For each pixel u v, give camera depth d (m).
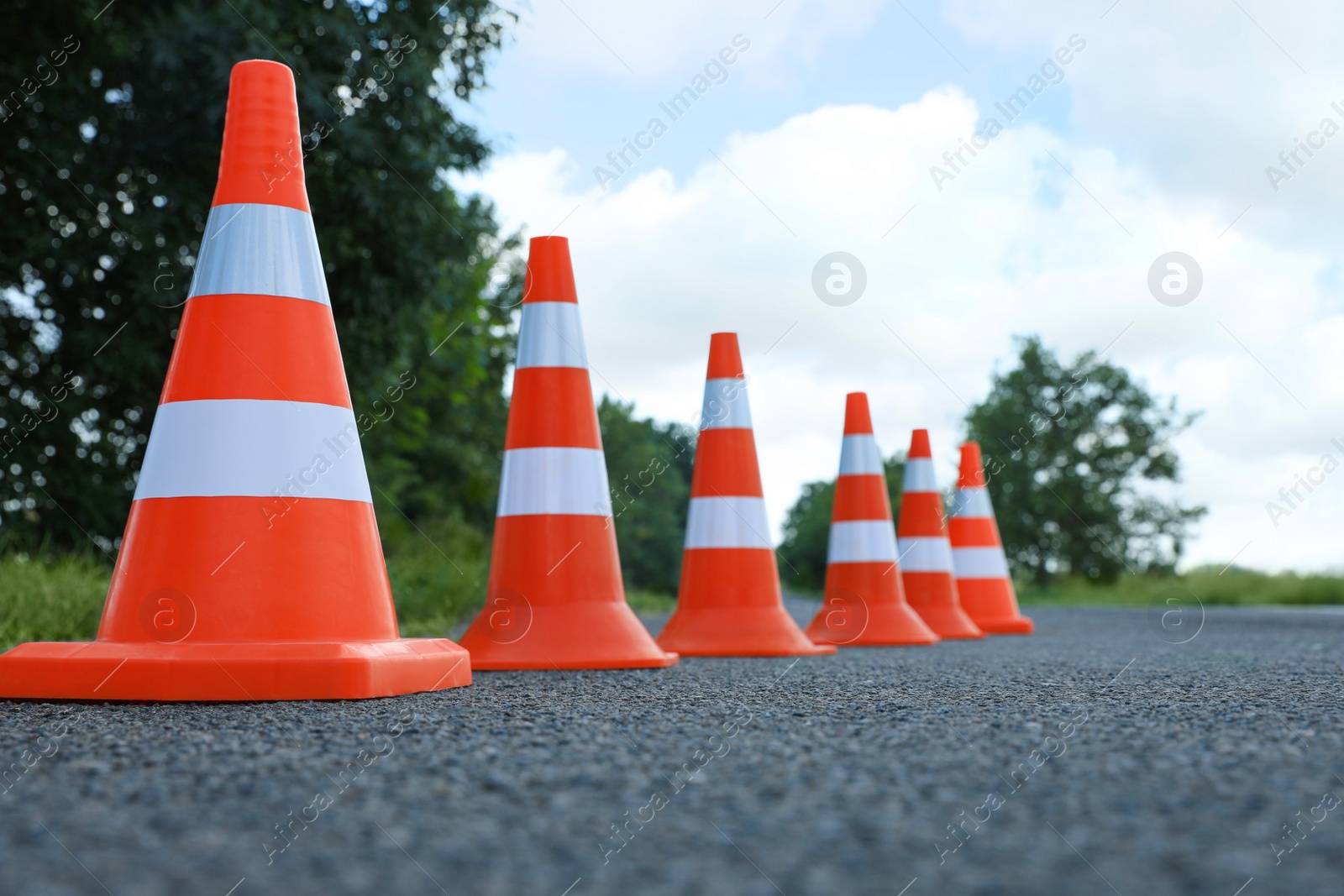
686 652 7.00
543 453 6.09
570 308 6.30
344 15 11.15
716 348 7.59
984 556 13.16
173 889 1.67
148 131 11.34
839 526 9.30
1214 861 1.79
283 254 4.38
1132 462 40.44
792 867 1.77
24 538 11.13
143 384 11.67
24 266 11.01
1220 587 28.44
